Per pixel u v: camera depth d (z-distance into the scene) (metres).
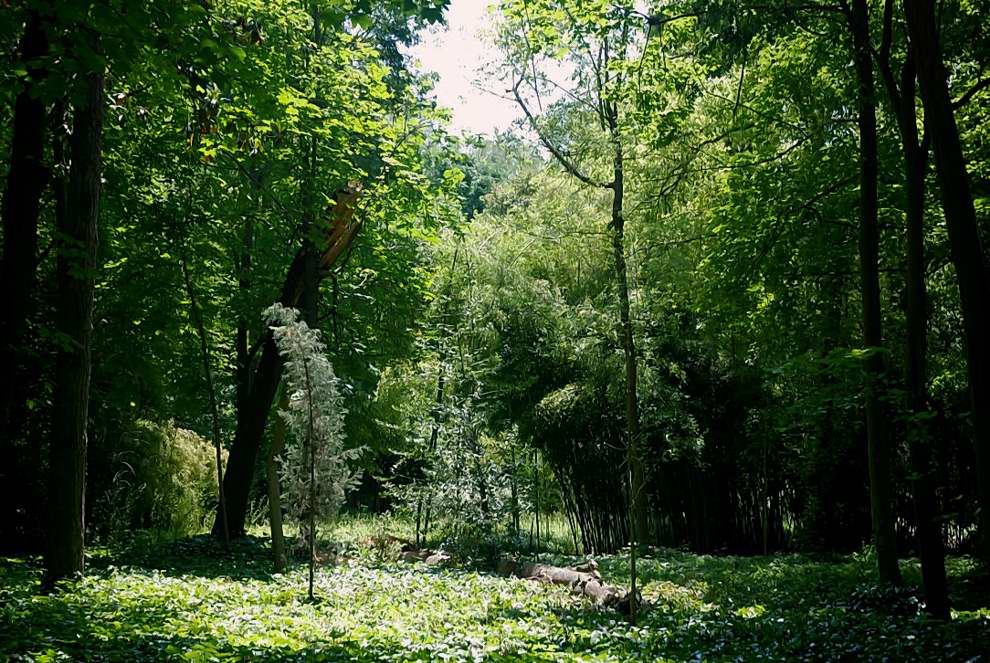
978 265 8.23
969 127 15.89
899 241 16.44
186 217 17.62
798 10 13.17
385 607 11.73
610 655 8.74
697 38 14.27
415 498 19.31
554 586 14.85
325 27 8.93
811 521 21.50
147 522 23.11
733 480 22.39
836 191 16.03
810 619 10.91
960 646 8.44
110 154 16.83
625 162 20.77
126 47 8.02
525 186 27.78
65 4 7.51
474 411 19.58
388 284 20.94
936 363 18.48
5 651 6.52
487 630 10.07
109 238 16.86
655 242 20.45
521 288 23.86
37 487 17.72
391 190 18.12
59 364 11.17
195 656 6.77
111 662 6.67
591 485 22.97
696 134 17.91
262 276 20.61
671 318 21.84
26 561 15.06
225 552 17.05
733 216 16.98
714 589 14.64
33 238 9.25
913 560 18.25
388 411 25.97
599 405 22.33
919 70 8.41
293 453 12.17
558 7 16.06
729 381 21.86
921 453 10.95
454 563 17.84
